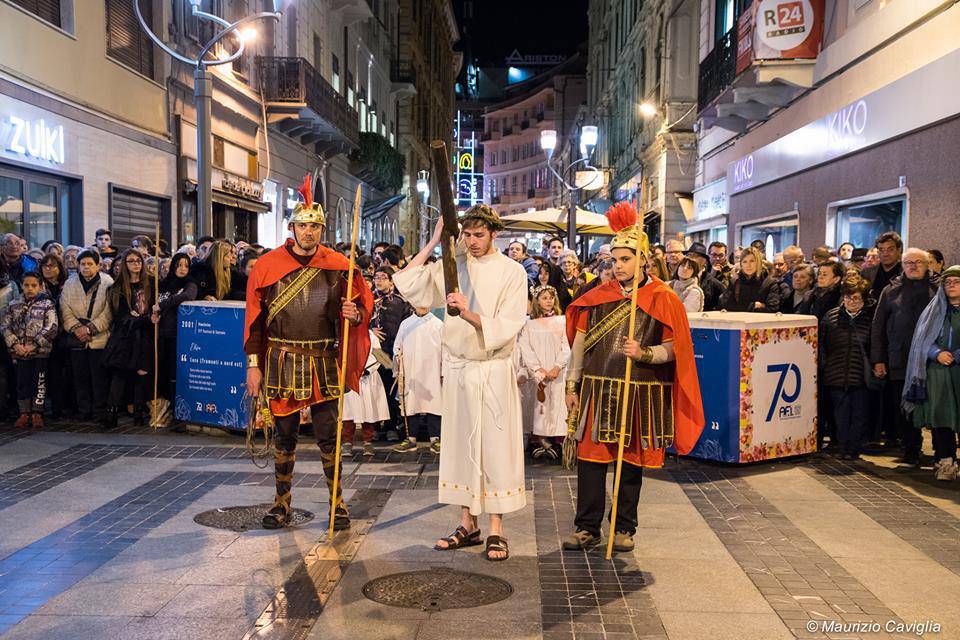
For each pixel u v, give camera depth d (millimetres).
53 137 12711
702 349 7734
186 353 8992
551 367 7652
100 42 14320
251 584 4695
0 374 9297
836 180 14500
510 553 5270
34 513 6000
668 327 5234
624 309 5285
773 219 17781
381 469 7488
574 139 64312
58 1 13234
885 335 7742
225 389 8648
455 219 5008
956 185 10531
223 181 19000
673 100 27422
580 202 48375
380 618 4250
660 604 4461
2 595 4527
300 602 4445
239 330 8539
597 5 50406
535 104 92500
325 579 4777
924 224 11367
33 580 4738
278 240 23875
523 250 13000
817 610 4395
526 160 94312
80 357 9391
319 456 7973
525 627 4152
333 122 25703
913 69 11758
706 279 10680
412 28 47062
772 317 7816
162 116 16859
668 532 5719
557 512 6180
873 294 8766
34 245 12570
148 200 16406
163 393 9344
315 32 26672
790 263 10414
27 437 8586
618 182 40719
